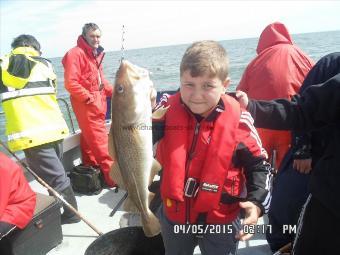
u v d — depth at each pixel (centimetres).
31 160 337
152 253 235
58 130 340
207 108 165
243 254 282
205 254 189
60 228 307
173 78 2062
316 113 151
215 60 155
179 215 182
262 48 340
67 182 346
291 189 247
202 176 171
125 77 148
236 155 175
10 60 324
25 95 326
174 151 175
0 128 1262
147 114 153
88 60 435
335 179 156
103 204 392
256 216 157
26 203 254
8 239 256
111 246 221
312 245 170
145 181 159
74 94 417
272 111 157
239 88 339
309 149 225
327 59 222
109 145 162
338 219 159
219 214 178
